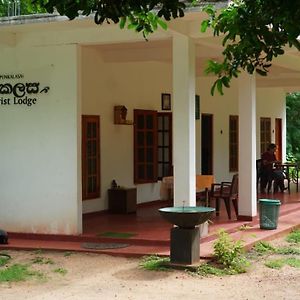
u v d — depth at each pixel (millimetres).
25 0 5215
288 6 3963
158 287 8094
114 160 13656
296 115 28719
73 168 10875
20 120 11242
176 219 8922
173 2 4168
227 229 11258
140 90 14398
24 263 9500
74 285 8227
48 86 11039
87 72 12688
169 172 15203
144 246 10273
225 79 5125
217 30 5105
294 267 9320
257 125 20391
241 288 8094
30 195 11172
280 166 18484
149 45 12047
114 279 8508
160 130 15320
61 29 10758
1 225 11359
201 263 9078
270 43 4676
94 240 10672
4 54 11336
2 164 11359
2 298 7617
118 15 4258
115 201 13422
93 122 12961
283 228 11984
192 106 10289
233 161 18703
